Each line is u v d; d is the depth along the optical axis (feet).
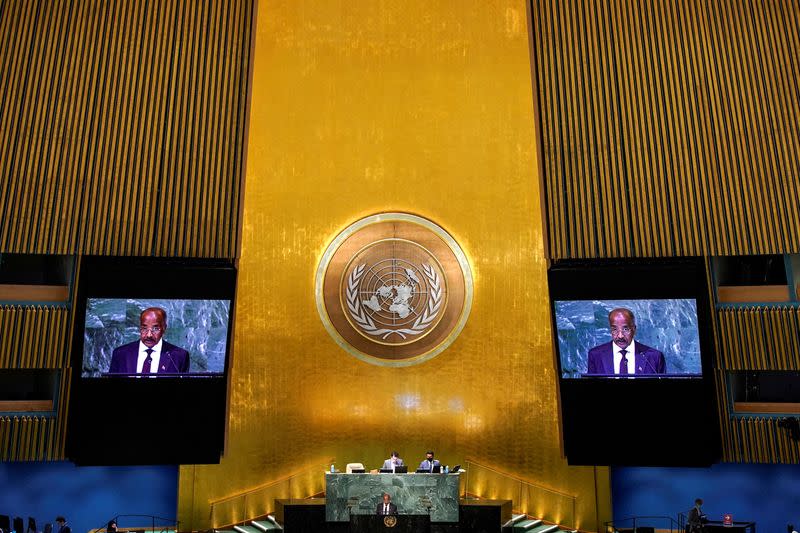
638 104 53.47
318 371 53.36
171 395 49.01
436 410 53.21
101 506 51.62
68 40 52.85
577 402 49.75
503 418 52.95
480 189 55.21
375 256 54.60
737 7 53.93
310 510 46.85
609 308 50.14
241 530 49.57
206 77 53.67
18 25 52.60
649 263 51.31
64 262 52.47
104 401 48.44
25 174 50.85
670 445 49.08
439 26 56.85
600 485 51.52
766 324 50.31
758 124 52.24
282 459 52.11
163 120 52.75
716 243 51.13
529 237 54.60
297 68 56.13
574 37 54.85
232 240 51.85
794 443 49.08
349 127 55.77
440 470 47.14
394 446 52.80
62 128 51.70
